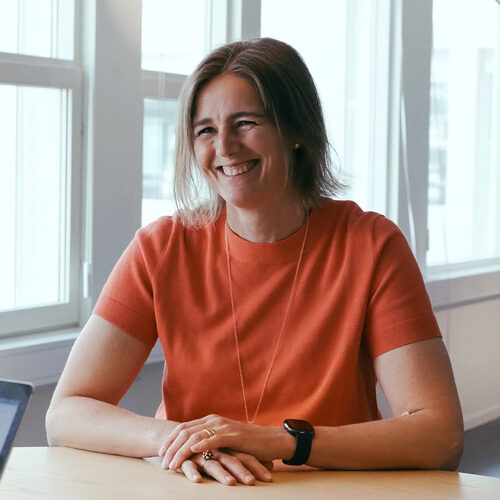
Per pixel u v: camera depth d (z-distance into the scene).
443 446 1.64
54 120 2.96
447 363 1.78
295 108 1.82
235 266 1.90
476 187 4.80
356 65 4.17
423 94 4.33
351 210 1.94
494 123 4.89
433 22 4.37
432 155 4.41
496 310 4.86
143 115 3.11
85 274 3.02
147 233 1.98
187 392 1.87
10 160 2.88
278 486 1.44
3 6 2.80
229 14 3.38
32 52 2.89
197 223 1.97
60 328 3.03
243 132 1.79
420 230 4.32
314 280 1.86
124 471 1.52
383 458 1.59
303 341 1.83
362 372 1.88
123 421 1.69
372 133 4.23
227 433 1.53
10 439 1.21
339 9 4.05
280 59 1.81
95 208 2.99
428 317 1.81
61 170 2.98
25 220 2.94
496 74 4.86
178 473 1.51
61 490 1.37
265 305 1.86
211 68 1.81
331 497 1.37
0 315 2.85
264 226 1.88
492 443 4.36
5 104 2.84
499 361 4.92
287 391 1.82
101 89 2.96
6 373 2.72
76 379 1.86
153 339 1.94
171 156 3.20
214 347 1.86
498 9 4.79
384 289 1.82
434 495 1.39
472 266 4.79
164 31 3.18
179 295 1.90
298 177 1.89
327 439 1.56
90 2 2.94
